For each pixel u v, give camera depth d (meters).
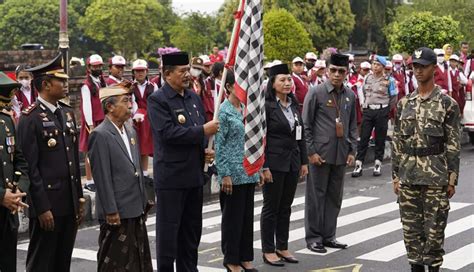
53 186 6.78
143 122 12.13
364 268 8.18
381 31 51.94
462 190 12.70
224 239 7.98
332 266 8.31
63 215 6.85
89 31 52.69
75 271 8.34
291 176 8.52
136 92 12.15
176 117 7.18
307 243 9.10
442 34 24.80
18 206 6.32
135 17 51.03
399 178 7.28
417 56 7.04
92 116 11.72
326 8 44.28
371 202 12.08
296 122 8.53
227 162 7.73
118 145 6.79
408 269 8.10
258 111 7.61
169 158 7.21
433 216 7.06
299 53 28.36
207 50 45.81
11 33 52.59
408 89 17.39
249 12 7.57
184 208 7.50
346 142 9.08
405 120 7.18
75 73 15.47
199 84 12.95
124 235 6.78
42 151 6.75
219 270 8.28
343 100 9.08
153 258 8.86
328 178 9.08
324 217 9.14
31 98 11.65
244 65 7.56
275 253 8.54
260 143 7.62
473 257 8.47
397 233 9.82
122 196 6.75
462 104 18.25
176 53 7.21
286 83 8.34
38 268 6.87
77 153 7.08
